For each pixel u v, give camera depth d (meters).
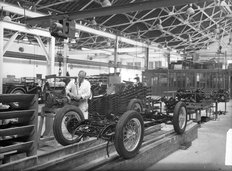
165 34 17.98
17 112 3.46
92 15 6.43
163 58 25.98
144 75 20.52
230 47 25.00
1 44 8.34
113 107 6.27
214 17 17.27
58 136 4.18
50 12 11.77
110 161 3.54
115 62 16.09
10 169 3.12
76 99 5.30
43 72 19.45
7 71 17.09
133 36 17.77
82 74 5.36
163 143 4.59
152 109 7.38
